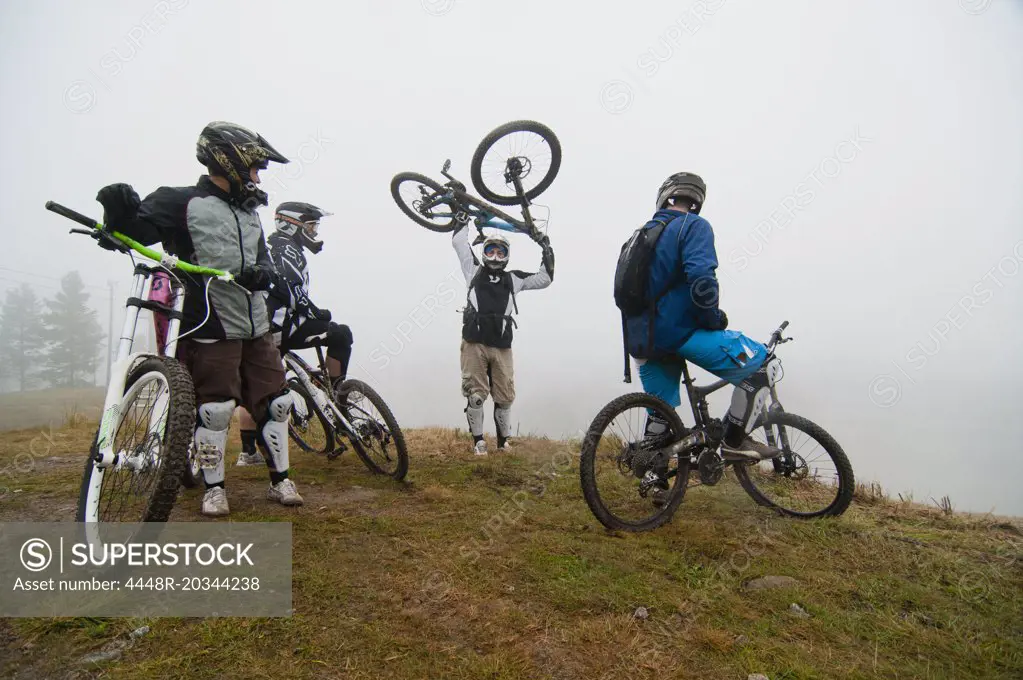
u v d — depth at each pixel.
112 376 2.49
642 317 3.44
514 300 5.46
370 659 1.88
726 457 3.34
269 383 3.33
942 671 1.98
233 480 3.89
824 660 2.01
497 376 5.48
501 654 1.94
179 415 2.34
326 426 4.49
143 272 2.71
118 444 2.61
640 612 2.23
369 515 3.20
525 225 5.49
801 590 2.48
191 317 2.96
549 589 2.39
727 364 3.24
